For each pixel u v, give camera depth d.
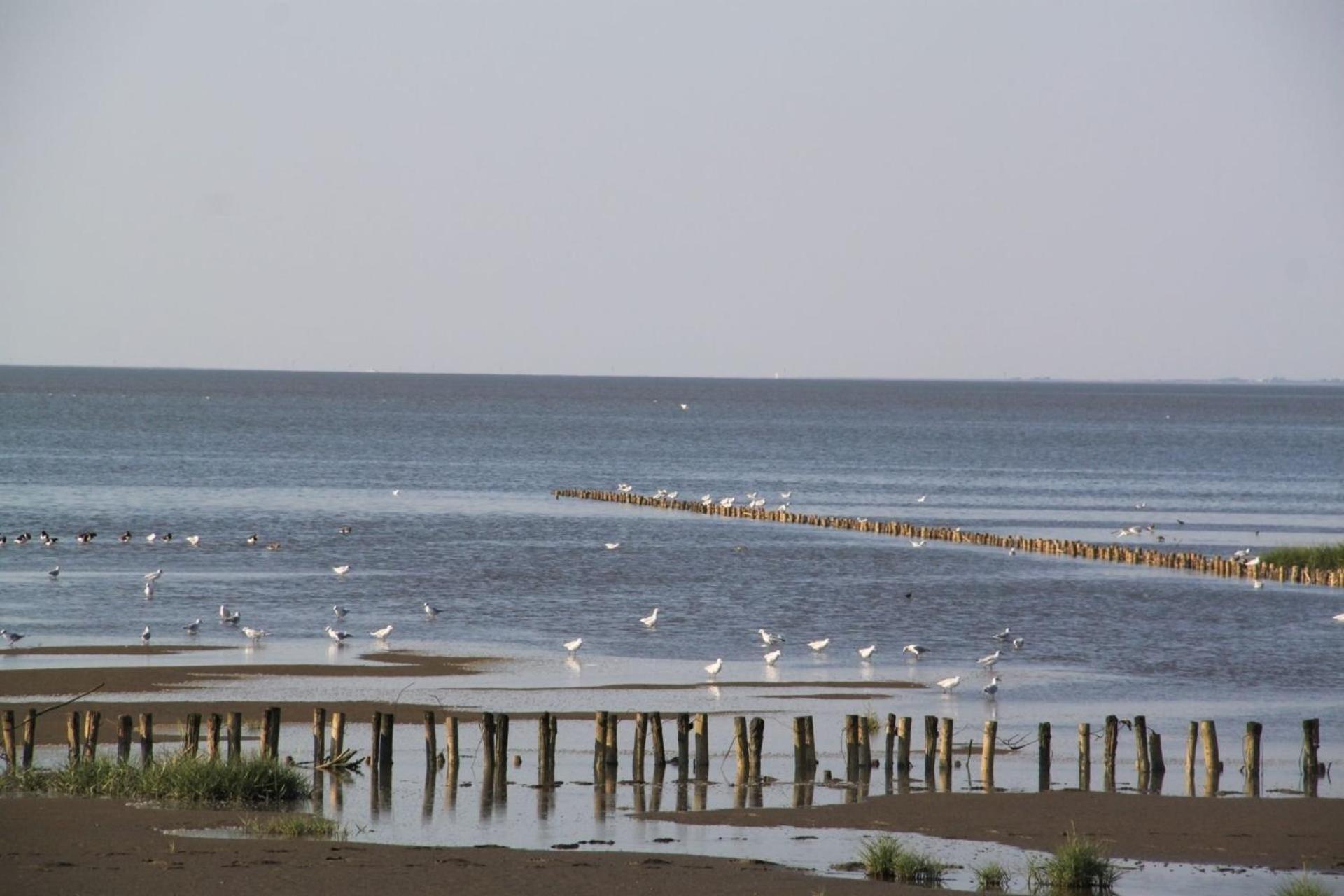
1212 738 134.12
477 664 185.50
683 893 95.44
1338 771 138.75
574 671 182.88
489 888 95.19
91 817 110.56
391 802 121.31
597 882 97.44
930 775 134.38
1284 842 112.44
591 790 127.56
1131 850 110.12
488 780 129.25
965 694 175.50
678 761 137.38
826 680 181.88
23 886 92.44
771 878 99.75
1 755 134.38
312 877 96.31
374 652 192.38
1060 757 144.75
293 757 135.88
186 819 111.81
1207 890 100.69
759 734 132.00
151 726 130.75
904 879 101.94
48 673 171.50
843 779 133.62
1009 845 111.19
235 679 171.12
